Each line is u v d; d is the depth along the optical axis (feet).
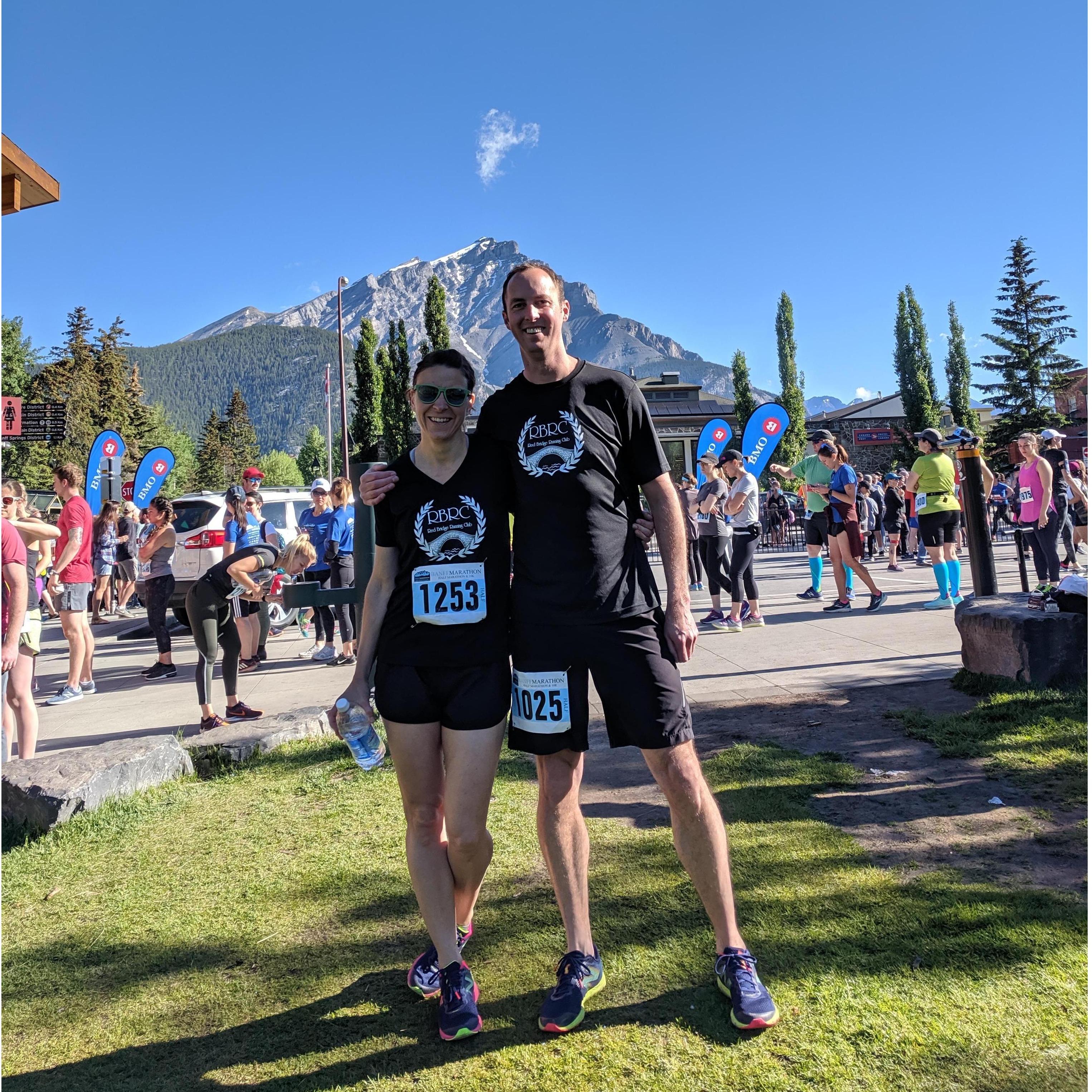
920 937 7.64
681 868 9.46
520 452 7.39
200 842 11.43
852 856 9.40
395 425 122.01
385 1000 7.47
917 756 12.65
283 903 9.45
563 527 7.28
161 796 13.21
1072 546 34.47
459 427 7.45
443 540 7.28
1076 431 171.83
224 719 18.07
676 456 159.22
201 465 271.08
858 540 28.66
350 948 8.40
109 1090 6.42
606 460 7.34
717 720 15.52
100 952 8.59
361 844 11.01
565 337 7.70
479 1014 7.04
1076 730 12.58
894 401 217.97
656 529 7.60
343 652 26.89
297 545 17.46
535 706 7.32
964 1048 6.16
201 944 8.66
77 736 18.49
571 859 7.45
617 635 7.23
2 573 13.43
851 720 14.78
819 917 8.14
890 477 57.11
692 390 170.09
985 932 7.61
